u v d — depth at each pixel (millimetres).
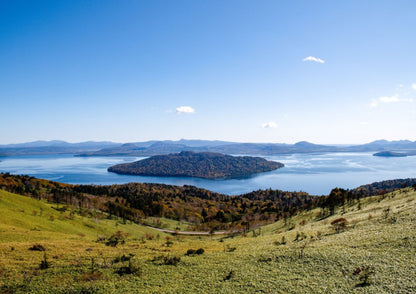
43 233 56750
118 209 157250
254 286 25250
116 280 28875
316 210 96812
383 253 28375
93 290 26438
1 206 80438
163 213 199500
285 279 26156
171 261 34938
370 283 22859
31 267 32406
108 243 50312
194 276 29406
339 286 23328
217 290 25156
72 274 30453
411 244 28891
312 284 24312
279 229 83750
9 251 38906
